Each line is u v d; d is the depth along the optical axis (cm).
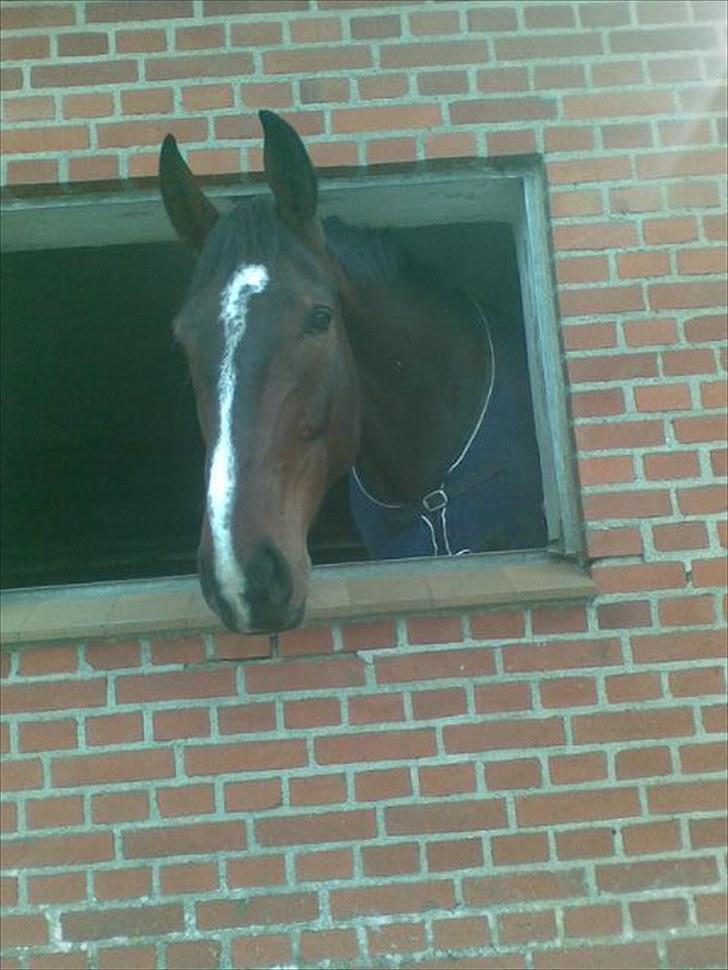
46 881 306
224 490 270
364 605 313
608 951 304
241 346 283
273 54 347
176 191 313
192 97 345
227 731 312
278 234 298
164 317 503
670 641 318
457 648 317
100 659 315
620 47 349
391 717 313
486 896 306
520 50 348
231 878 306
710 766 312
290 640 316
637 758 312
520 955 303
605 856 308
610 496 324
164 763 311
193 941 303
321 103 345
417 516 366
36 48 347
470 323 381
